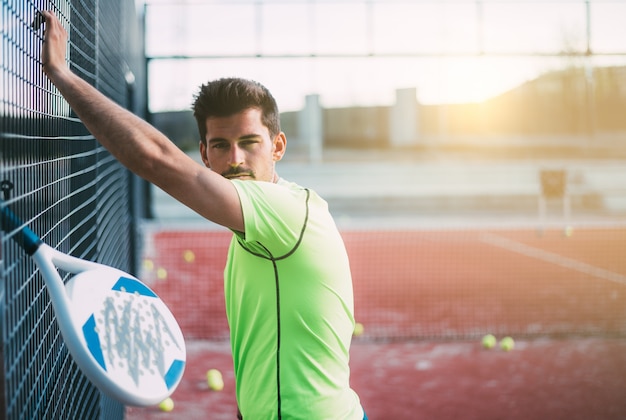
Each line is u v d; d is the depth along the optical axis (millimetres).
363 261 11102
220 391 4758
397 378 5016
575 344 5934
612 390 4711
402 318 7086
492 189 21266
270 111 1617
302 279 1524
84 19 2125
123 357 1230
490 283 9070
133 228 6094
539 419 4191
